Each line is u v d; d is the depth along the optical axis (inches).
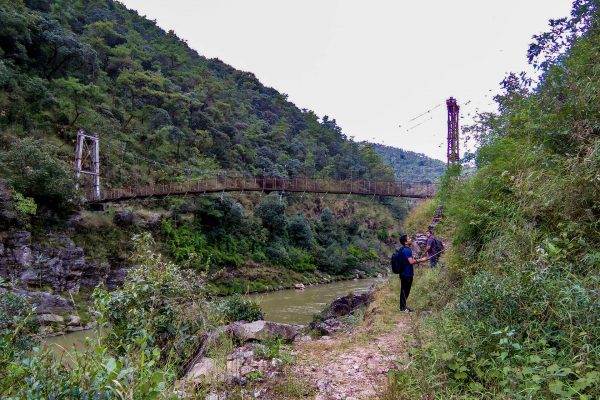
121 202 1264.8
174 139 1854.1
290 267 1600.6
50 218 856.3
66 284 800.3
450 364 113.9
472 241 223.9
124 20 3120.1
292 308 823.7
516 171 196.9
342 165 3189.0
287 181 1010.7
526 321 113.4
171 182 1582.2
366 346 193.8
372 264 2078.0
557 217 150.8
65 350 109.7
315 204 2374.5
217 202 1451.8
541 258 128.3
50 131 1267.2
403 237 285.3
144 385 82.4
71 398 85.0
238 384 134.0
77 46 1539.1
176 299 186.4
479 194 229.3
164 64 2763.3
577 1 219.6
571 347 94.6
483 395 97.7
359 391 134.2
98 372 89.1
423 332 161.2
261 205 1738.4
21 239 748.6
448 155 566.3
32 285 734.5
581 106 174.2
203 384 125.1
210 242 1384.1
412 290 309.0
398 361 136.3
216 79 3097.9
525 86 261.7
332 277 1717.5
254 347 177.6
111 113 1665.8
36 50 1422.2
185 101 2142.0
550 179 166.7
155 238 1197.7
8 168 812.6
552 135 183.2
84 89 1456.7
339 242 2084.2
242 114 2945.4
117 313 164.6
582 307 103.7
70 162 1159.0
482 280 141.0
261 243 1593.3
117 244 995.3
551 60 228.1
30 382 91.2
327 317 457.7
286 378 145.9
